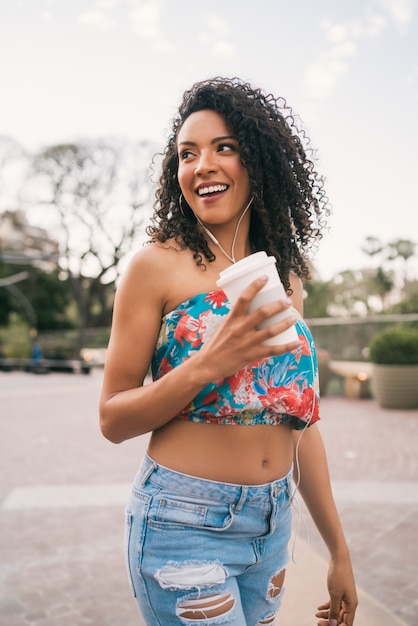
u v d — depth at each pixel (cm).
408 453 707
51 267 3931
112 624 314
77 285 3603
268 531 134
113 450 770
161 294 129
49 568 387
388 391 1115
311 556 354
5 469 663
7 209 3475
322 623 161
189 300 128
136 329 128
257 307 108
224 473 129
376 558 392
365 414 1055
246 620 142
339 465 654
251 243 159
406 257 2853
